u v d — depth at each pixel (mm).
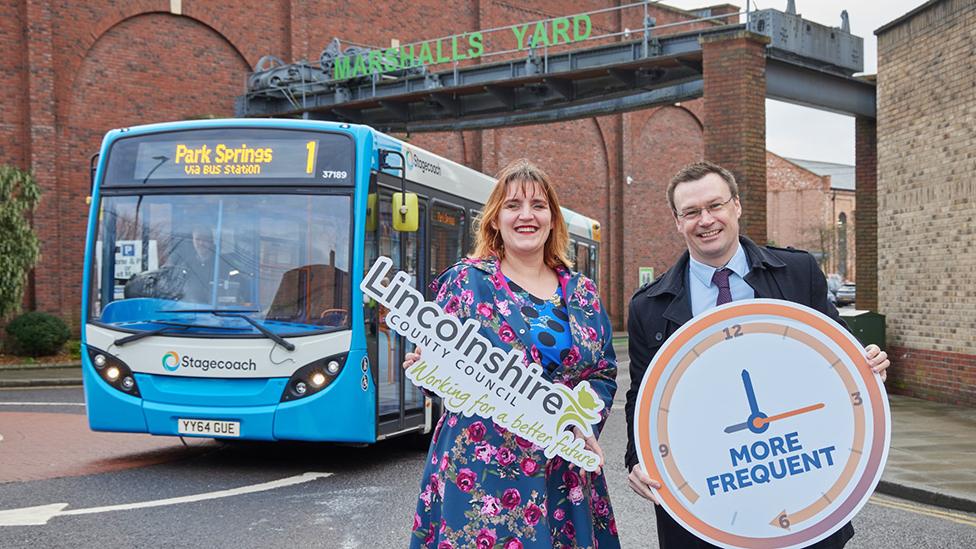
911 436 9844
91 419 8180
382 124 25562
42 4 21516
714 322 3102
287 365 7836
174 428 7938
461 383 3264
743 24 17844
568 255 3549
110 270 8320
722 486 3074
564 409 3234
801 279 3275
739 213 3371
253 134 8375
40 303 21344
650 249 37469
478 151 31719
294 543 5766
